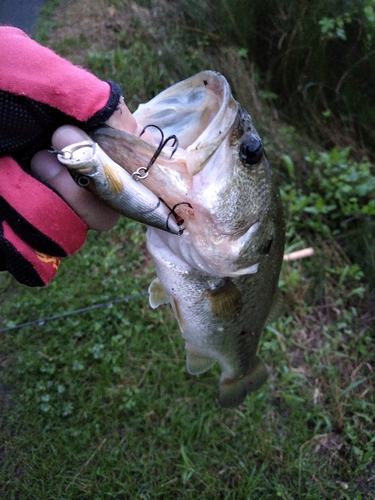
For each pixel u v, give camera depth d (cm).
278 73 74
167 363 51
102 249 59
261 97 72
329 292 58
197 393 50
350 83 70
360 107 70
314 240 62
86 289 56
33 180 19
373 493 46
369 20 67
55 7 87
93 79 19
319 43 70
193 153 21
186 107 23
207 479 45
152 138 22
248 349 34
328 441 49
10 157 19
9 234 20
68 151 17
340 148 69
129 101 72
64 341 52
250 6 74
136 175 20
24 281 21
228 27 77
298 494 45
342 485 46
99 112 19
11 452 46
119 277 57
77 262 58
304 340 55
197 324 30
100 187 18
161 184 21
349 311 58
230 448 47
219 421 48
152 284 31
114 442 47
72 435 47
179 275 27
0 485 44
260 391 50
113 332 53
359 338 55
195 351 33
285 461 47
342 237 62
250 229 25
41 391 49
